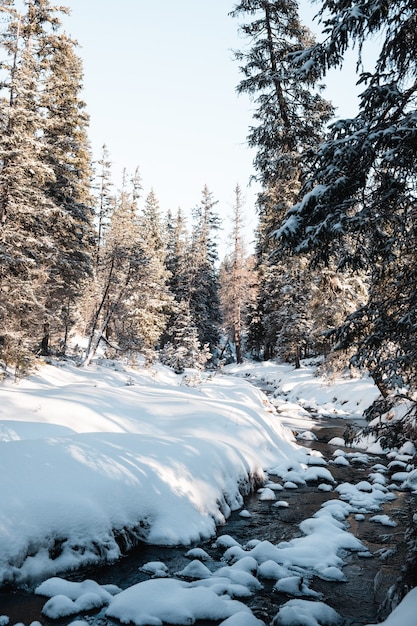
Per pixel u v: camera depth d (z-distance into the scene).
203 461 10.13
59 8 21.14
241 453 11.90
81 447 8.63
